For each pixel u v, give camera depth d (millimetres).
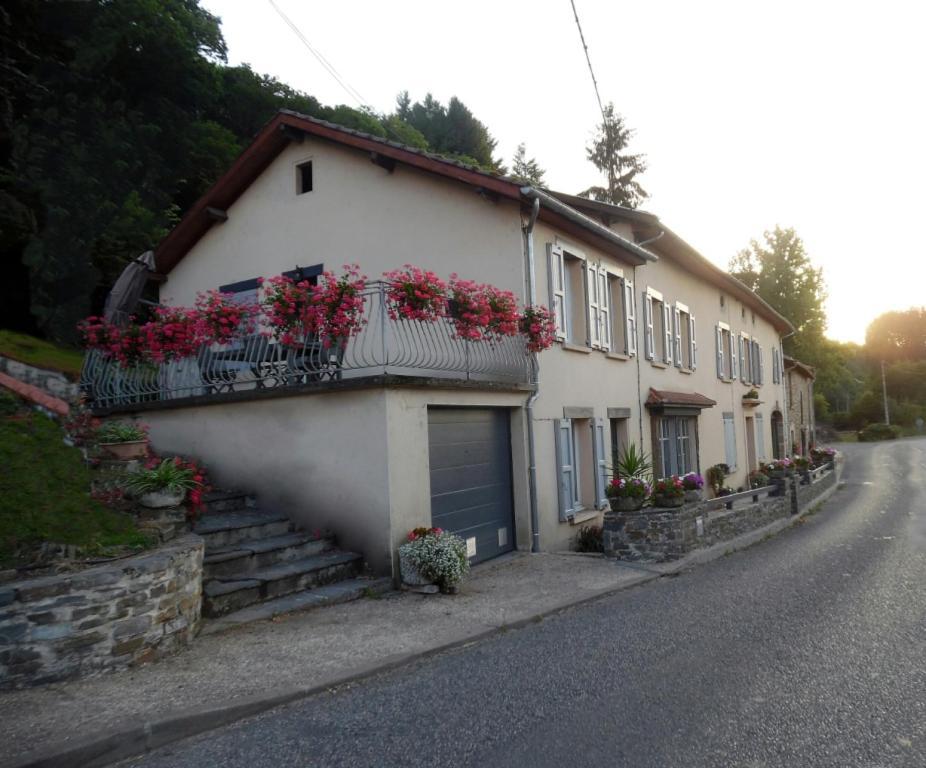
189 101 24625
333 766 3709
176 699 4473
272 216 12656
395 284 8195
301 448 8281
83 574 4922
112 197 20453
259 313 8617
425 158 10609
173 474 6309
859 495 21844
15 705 4340
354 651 5547
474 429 9531
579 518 11430
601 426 12500
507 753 3814
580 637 6152
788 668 5184
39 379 9070
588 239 12164
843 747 3826
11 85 15414
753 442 23375
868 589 7926
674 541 9617
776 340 28062
